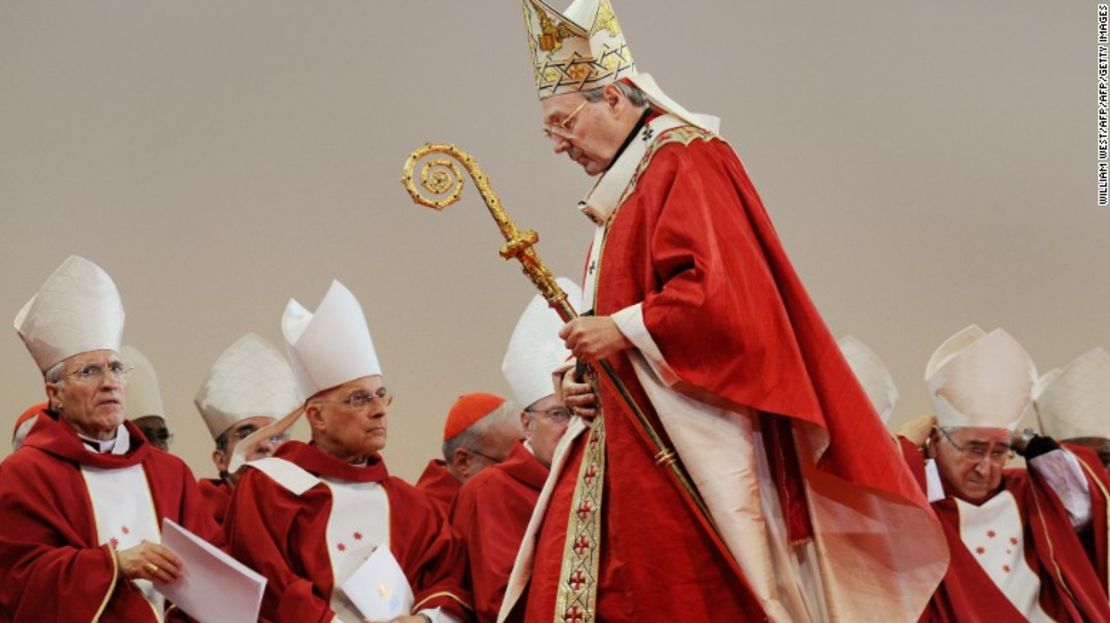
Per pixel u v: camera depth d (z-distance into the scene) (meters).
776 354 9.05
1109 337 22.80
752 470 9.22
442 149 9.98
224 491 14.93
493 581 13.12
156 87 20.41
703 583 9.23
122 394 12.79
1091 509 15.38
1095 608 14.86
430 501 13.98
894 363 22.17
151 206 19.98
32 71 19.91
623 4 22.42
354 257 20.66
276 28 21.08
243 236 20.28
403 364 20.48
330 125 21.00
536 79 10.27
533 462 14.28
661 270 9.31
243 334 19.92
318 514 13.23
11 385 18.77
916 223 22.72
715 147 9.74
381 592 12.62
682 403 9.26
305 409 13.81
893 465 9.27
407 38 21.55
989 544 15.20
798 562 9.64
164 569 11.43
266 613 12.60
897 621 9.41
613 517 9.48
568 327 9.26
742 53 22.72
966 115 23.16
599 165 10.16
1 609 11.71
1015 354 15.27
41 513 11.92
